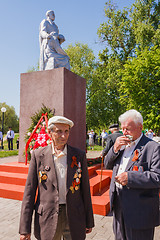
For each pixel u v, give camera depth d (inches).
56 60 304.3
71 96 286.8
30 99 290.5
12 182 225.1
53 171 78.2
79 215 77.8
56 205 75.1
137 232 75.1
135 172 73.7
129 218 75.7
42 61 308.5
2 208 179.5
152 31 783.7
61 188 78.9
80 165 81.7
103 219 157.1
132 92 673.6
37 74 288.8
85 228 79.0
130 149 84.7
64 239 82.0
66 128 80.4
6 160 413.4
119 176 74.2
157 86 652.1
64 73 271.3
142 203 75.5
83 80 321.4
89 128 1056.2
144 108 656.4
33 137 251.0
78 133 301.3
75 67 983.0
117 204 84.5
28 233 73.2
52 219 74.0
